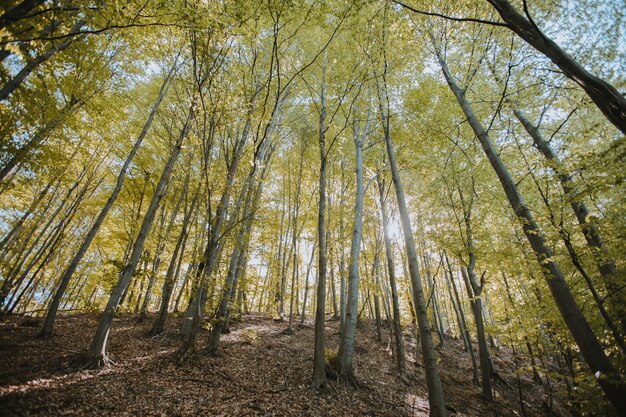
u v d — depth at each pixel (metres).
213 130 6.86
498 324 8.66
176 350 7.51
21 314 10.64
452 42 8.34
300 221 16.47
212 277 7.35
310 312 26.00
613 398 4.21
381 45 7.88
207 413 5.00
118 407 4.74
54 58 6.99
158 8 4.91
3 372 5.16
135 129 11.60
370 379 8.56
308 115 13.89
